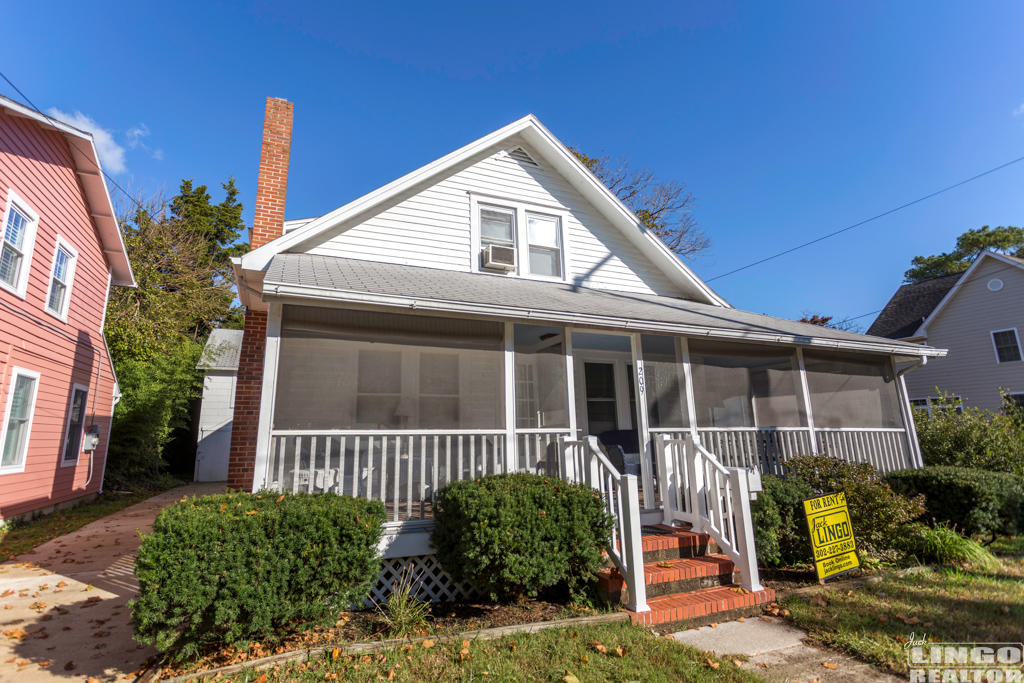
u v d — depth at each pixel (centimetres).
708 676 355
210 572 356
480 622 455
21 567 653
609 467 520
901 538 670
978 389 2064
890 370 966
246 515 390
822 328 995
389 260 816
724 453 776
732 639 436
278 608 377
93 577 610
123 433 1486
